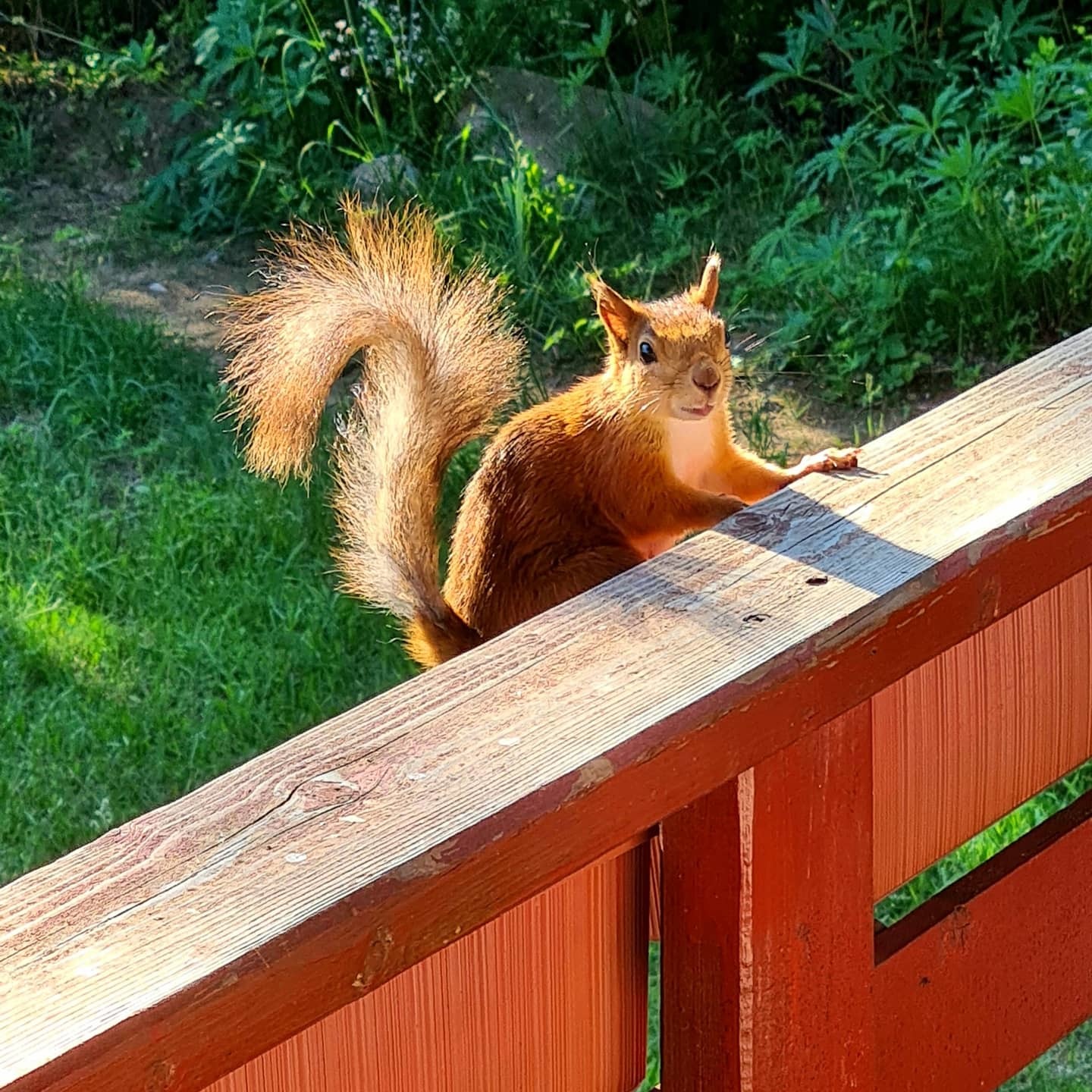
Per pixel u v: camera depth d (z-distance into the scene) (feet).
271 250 21.67
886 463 5.79
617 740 4.39
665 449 10.02
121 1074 3.55
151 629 14.75
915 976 5.83
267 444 7.50
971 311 19.06
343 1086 4.48
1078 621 6.30
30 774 13.14
